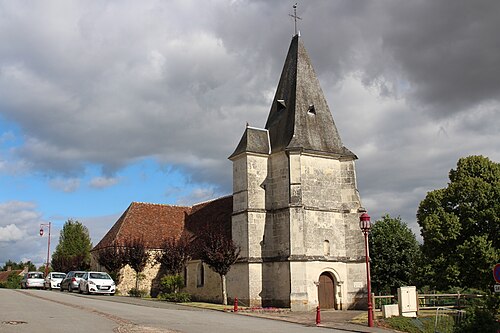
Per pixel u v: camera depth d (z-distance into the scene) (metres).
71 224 66.19
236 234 30.16
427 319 21.11
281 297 27.73
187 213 42.69
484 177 33.97
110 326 14.73
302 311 26.25
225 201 38.19
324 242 28.92
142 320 16.92
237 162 30.97
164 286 34.22
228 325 16.91
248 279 28.55
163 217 41.62
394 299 29.08
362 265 29.20
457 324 20.61
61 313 17.78
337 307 28.38
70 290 34.56
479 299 22.19
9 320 15.27
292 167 28.80
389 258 43.56
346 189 30.33
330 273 28.73
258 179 30.17
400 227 45.06
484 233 31.59
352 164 30.53
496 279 14.98
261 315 22.88
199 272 34.72
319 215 29.06
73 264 49.75
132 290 36.19
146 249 38.12
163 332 13.91
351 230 29.77
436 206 33.62
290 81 31.97
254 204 29.70
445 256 32.44
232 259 28.75
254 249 29.06
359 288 28.94
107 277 33.00
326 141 30.66
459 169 35.25
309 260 27.75
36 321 15.26
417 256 37.94
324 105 31.81
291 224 27.94
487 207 31.95
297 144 29.19
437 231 32.41
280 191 29.59
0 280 73.31
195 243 35.50
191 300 33.47
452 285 31.84
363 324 20.03
